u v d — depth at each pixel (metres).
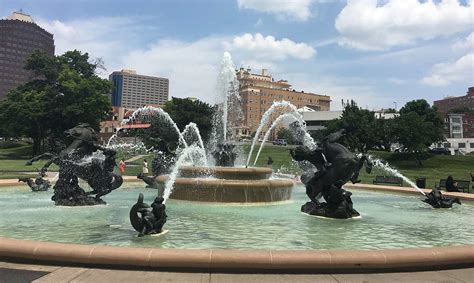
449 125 131.88
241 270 6.32
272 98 136.88
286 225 10.95
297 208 14.61
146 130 63.66
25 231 9.61
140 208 9.11
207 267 6.30
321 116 127.00
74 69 76.88
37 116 66.75
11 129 72.75
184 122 68.56
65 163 14.18
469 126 133.25
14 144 103.94
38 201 15.44
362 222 11.82
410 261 6.52
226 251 6.47
